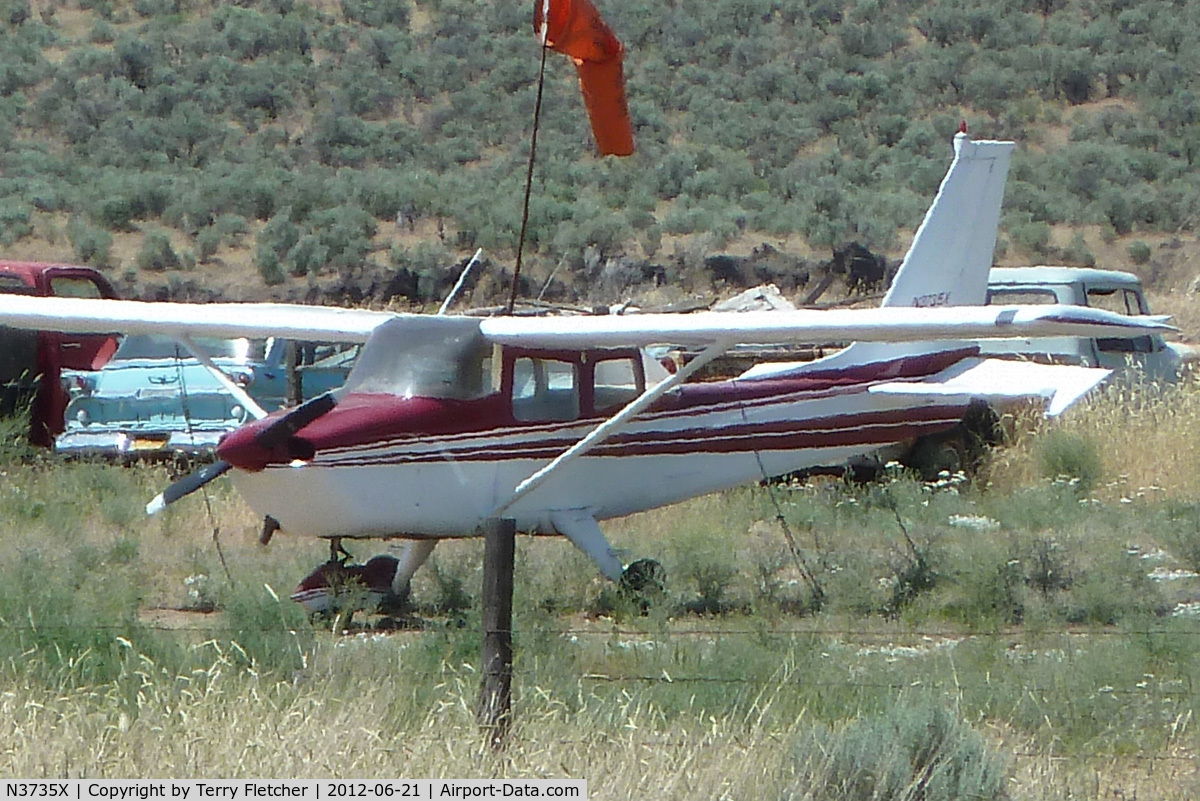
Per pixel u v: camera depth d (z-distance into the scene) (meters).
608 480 40.97
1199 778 25.11
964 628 37.12
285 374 61.53
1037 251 152.50
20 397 63.72
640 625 36.84
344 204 151.50
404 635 35.47
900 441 47.59
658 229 141.88
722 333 36.56
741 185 171.62
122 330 43.00
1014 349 67.50
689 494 42.94
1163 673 31.38
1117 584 38.84
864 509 52.78
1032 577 40.94
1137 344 70.25
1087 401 61.31
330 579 38.19
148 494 52.81
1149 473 56.56
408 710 26.09
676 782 22.55
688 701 27.83
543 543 46.12
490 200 152.75
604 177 170.88
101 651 29.64
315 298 126.25
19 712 25.16
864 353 46.38
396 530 37.47
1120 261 154.25
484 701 24.23
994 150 49.28
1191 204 166.00
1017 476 58.28
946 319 34.19
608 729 25.53
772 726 26.30
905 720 23.56
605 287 129.62
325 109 194.75
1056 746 26.66
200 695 26.00
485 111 195.88
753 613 38.41
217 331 42.25
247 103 192.88
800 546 46.34
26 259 132.25
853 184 177.62
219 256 137.50
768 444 44.22
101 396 59.75
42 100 182.50
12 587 35.22
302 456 35.62
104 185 152.38
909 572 41.44
